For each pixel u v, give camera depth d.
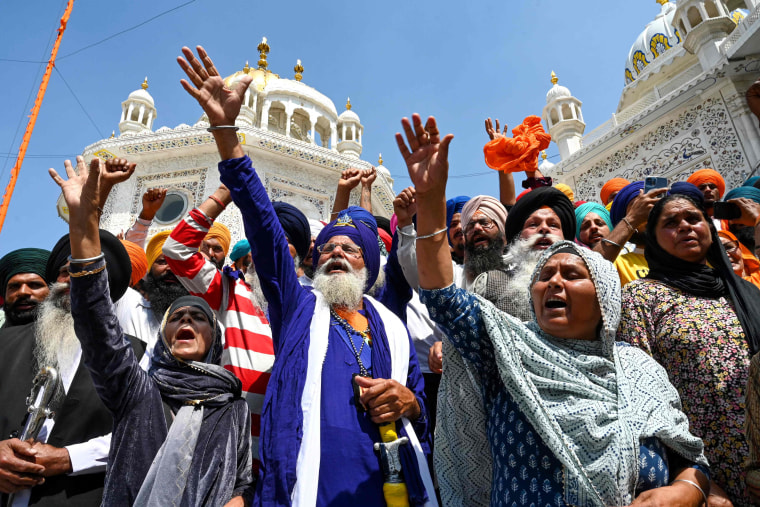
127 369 2.36
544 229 3.21
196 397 2.50
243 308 3.16
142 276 3.97
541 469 1.74
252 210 2.54
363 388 2.26
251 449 2.54
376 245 3.01
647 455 1.75
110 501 2.17
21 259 3.11
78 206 2.36
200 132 10.27
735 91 11.51
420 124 2.19
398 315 3.11
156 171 10.66
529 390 1.81
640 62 17.22
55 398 2.45
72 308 2.29
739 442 2.08
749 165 11.00
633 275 3.57
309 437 2.14
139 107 13.68
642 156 13.11
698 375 2.23
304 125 14.09
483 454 2.10
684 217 2.63
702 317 2.35
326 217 10.96
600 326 1.96
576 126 16.08
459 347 2.10
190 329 2.68
